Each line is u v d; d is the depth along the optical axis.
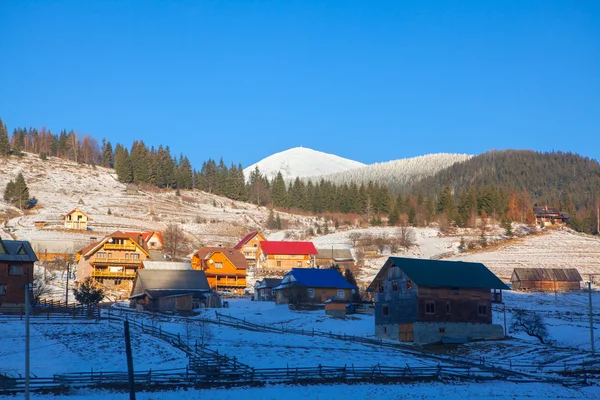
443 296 84.50
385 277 89.38
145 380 55.34
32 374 58.16
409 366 65.50
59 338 74.44
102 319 89.56
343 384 57.66
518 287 143.00
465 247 193.88
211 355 66.69
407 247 195.50
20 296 93.06
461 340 81.94
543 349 77.25
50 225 196.38
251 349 72.62
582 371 66.25
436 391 56.72
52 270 143.00
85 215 197.25
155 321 91.25
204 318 98.69
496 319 97.69
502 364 69.81
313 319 98.69
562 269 146.00
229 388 54.84
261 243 171.75
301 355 69.75
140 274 113.75
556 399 55.38
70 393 51.22
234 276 146.88
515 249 189.50
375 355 71.44
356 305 109.44
